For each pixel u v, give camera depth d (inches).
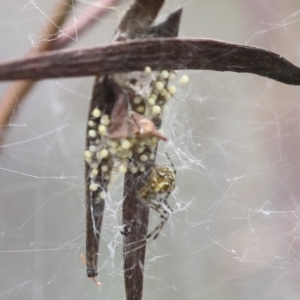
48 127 17.1
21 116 16.4
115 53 9.0
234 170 16.2
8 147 16.1
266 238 15.4
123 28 9.1
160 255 15.9
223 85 16.2
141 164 9.7
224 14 14.8
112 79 9.2
